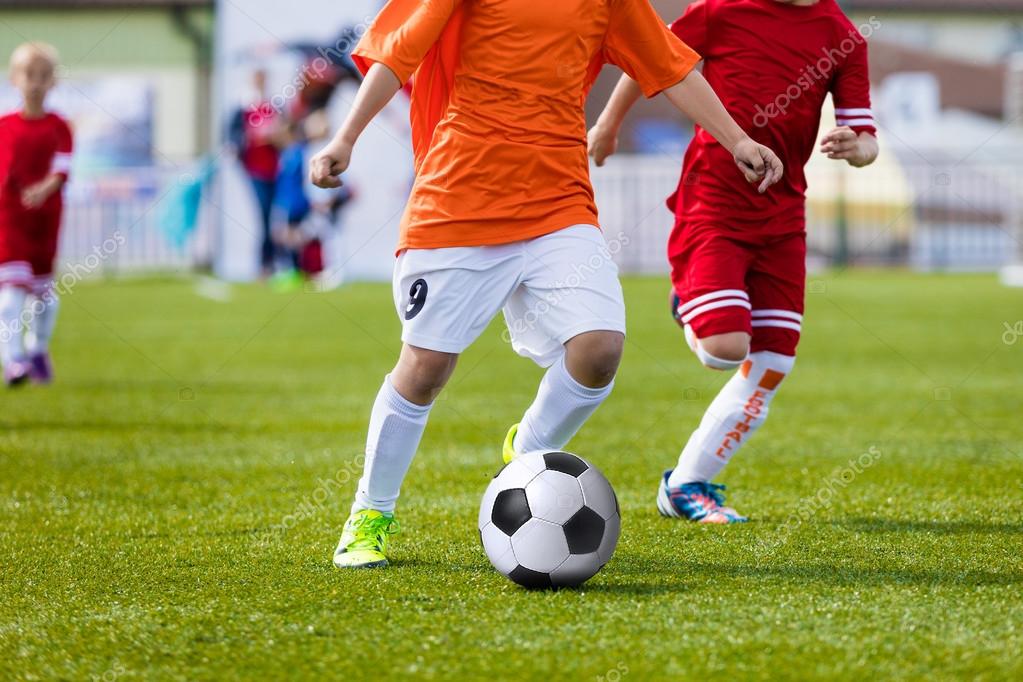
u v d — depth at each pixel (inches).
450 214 460.4
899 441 824.3
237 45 2490.2
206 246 2635.3
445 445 815.7
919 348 1419.8
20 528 567.8
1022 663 351.3
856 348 1429.6
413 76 483.2
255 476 705.6
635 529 554.9
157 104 2987.2
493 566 468.1
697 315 555.5
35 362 1114.7
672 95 501.4
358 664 359.6
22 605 434.3
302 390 1107.9
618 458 771.4
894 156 2955.2
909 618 393.1
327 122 2474.2
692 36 575.2
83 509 613.0
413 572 470.3
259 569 480.4
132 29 2967.5
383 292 2258.9
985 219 2847.0
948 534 532.7
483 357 1380.4
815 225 2805.1
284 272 2490.2
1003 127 3102.9
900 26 3191.4
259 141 2524.6
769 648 365.1
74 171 2920.8
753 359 573.0
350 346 1481.3
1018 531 538.9
